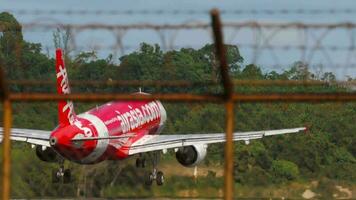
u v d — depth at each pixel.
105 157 158.38
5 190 61.53
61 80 146.38
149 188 161.38
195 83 62.31
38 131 162.12
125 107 166.88
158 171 163.75
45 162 159.12
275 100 62.53
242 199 146.38
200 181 161.12
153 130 179.88
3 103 62.38
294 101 63.22
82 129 147.38
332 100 62.59
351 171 166.50
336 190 153.75
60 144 143.12
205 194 158.12
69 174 160.38
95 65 196.88
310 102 64.06
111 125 157.25
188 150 160.88
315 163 193.38
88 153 151.00
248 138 160.25
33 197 149.50
